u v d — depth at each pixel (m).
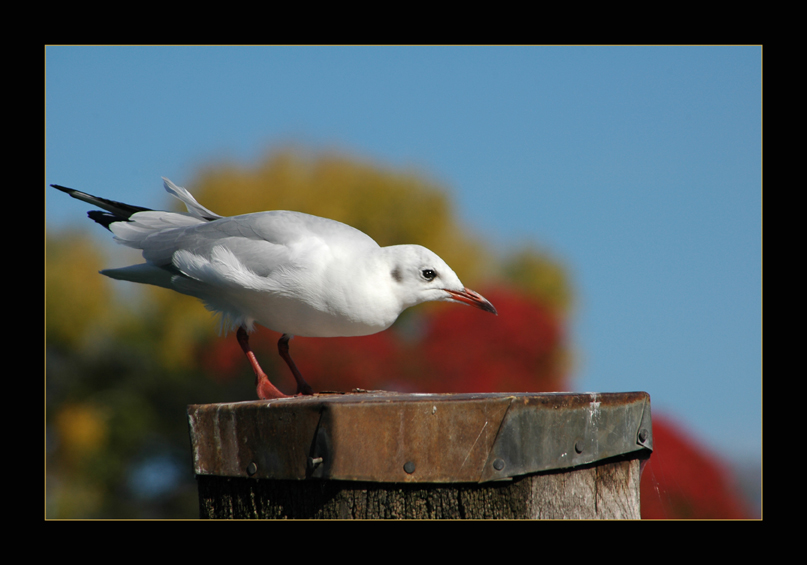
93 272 24.14
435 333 17.25
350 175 23.62
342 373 17.36
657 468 12.70
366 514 4.68
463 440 4.63
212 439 5.30
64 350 23.69
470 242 23.80
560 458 4.84
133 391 23.44
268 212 7.93
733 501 12.70
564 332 17.75
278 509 4.97
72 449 22.55
